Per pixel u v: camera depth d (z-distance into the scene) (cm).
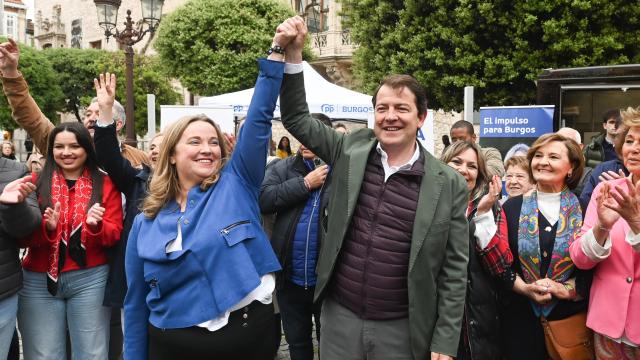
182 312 207
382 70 1121
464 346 265
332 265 238
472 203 309
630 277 250
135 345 226
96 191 321
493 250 267
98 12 999
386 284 229
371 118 659
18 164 319
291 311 359
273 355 224
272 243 360
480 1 930
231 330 208
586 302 274
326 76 2261
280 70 228
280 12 1788
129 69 1005
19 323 315
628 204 229
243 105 806
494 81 955
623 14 883
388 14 1100
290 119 244
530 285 271
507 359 288
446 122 1752
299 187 349
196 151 218
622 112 279
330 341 245
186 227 210
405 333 230
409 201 229
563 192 290
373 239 231
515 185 384
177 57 1803
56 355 313
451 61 983
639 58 900
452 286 226
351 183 236
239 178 226
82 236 309
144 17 1004
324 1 2184
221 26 1720
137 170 344
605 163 354
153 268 211
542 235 282
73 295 312
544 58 920
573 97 643
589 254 249
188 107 654
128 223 323
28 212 276
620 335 250
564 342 271
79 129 319
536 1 886
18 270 292
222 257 206
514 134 596
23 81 350
